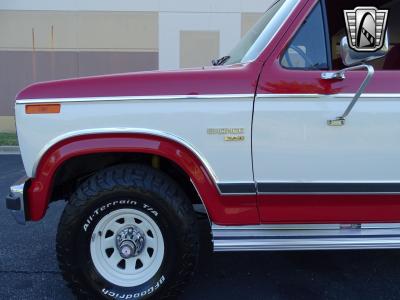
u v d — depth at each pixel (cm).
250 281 335
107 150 266
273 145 267
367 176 272
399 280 335
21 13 1239
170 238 274
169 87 265
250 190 272
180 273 277
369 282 332
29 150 269
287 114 265
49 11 1244
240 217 278
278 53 269
